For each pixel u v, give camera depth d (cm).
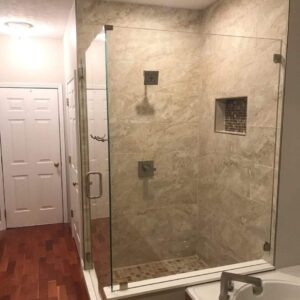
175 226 285
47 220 432
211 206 282
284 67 196
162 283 200
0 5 278
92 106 256
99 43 227
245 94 235
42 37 402
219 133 270
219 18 268
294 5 191
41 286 274
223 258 264
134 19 277
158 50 268
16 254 338
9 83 396
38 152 417
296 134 206
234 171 253
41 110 412
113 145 262
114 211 263
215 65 269
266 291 196
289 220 215
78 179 297
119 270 233
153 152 279
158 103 276
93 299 238
